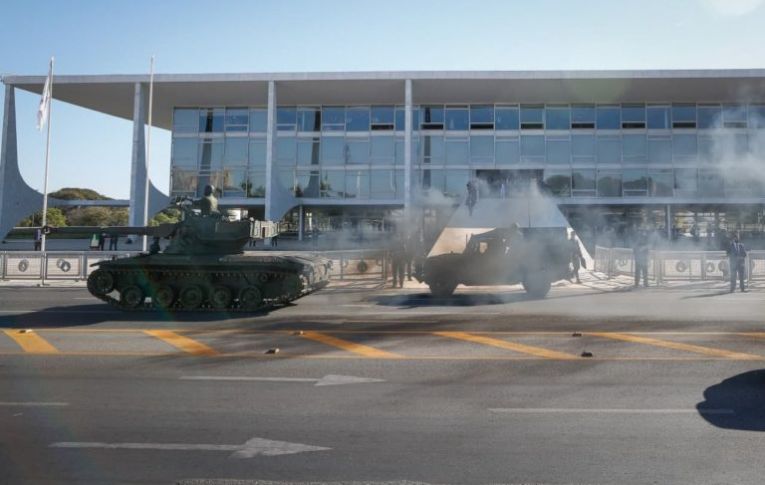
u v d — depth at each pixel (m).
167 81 37.94
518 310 14.09
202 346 9.60
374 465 4.60
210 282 14.20
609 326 11.52
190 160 42.12
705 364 8.07
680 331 10.85
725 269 21.45
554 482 4.25
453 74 36.91
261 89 39.09
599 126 40.47
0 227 39.31
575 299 16.50
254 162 41.88
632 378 7.32
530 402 6.33
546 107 40.81
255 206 42.03
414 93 39.44
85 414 5.96
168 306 14.23
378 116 41.81
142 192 39.34
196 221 14.97
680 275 21.84
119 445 5.07
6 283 21.78
